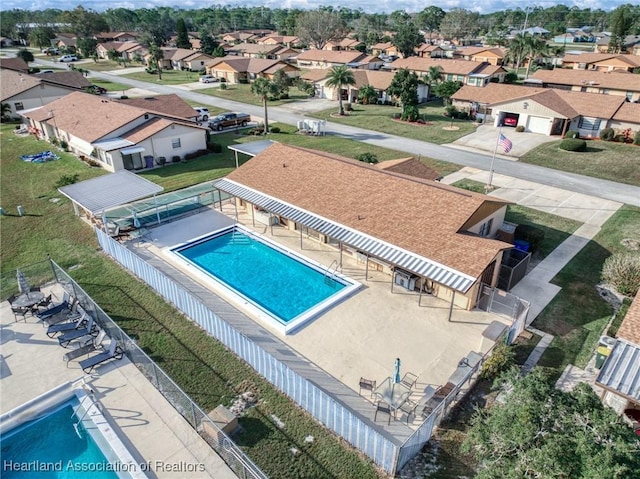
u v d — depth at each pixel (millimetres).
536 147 59500
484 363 20828
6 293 27266
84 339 23359
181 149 53469
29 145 59312
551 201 42625
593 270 30922
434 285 27531
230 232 36188
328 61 118562
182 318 25312
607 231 36594
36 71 118500
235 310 26359
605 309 26688
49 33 176000
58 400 19859
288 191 33719
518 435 13789
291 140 62125
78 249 32875
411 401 19781
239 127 68562
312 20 162250
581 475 12250
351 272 30203
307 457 17344
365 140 62656
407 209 29109
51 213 38625
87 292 27641
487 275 26609
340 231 28797
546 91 68312
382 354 22828
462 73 96125
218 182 37188
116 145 48250
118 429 18562
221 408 18750
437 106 85438
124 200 33156
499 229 32969
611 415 13703
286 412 19359
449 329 24719
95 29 183875
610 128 62281
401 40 133375
